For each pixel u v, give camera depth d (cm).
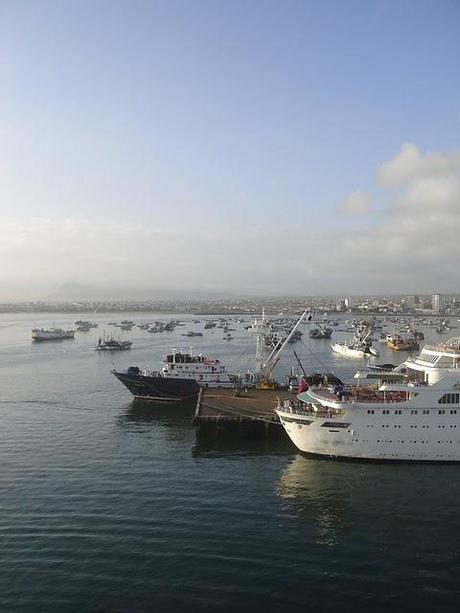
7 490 4494
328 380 7638
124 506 4147
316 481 4722
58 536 3603
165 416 7725
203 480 4781
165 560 3291
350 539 3616
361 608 2834
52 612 2780
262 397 7394
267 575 3138
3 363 14500
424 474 4844
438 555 3409
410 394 5141
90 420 7419
